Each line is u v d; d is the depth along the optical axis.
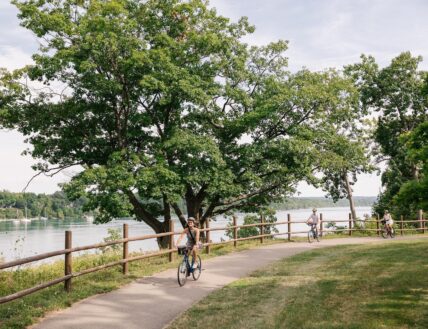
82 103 24.78
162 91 22.25
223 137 26.36
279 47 27.61
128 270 13.22
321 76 26.52
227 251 18.77
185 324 7.89
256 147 24.02
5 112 22.92
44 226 111.38
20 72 23.81
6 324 7.64
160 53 21.86
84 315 8.48
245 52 27.25
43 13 22.00
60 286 10.67
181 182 23.11
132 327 7.76
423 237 27.89
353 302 9.19
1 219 151.50
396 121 45.81
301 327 7.56
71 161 26.36
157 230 26.67
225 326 7.75
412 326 7.49
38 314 8.37
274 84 24.91
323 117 26.16
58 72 24.08
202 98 22.23
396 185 45.25
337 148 27.72
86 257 16.78
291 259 16.23
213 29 26.88
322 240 25.47
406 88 43.16
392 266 13.66
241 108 26.92
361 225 36.03
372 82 44.81
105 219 24.45
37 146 24.17
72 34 22.41
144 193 23.11
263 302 9.48
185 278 11.69
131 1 25.30
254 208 30.30
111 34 20.56
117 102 25.22
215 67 25.09
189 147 22.25
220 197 27.36
